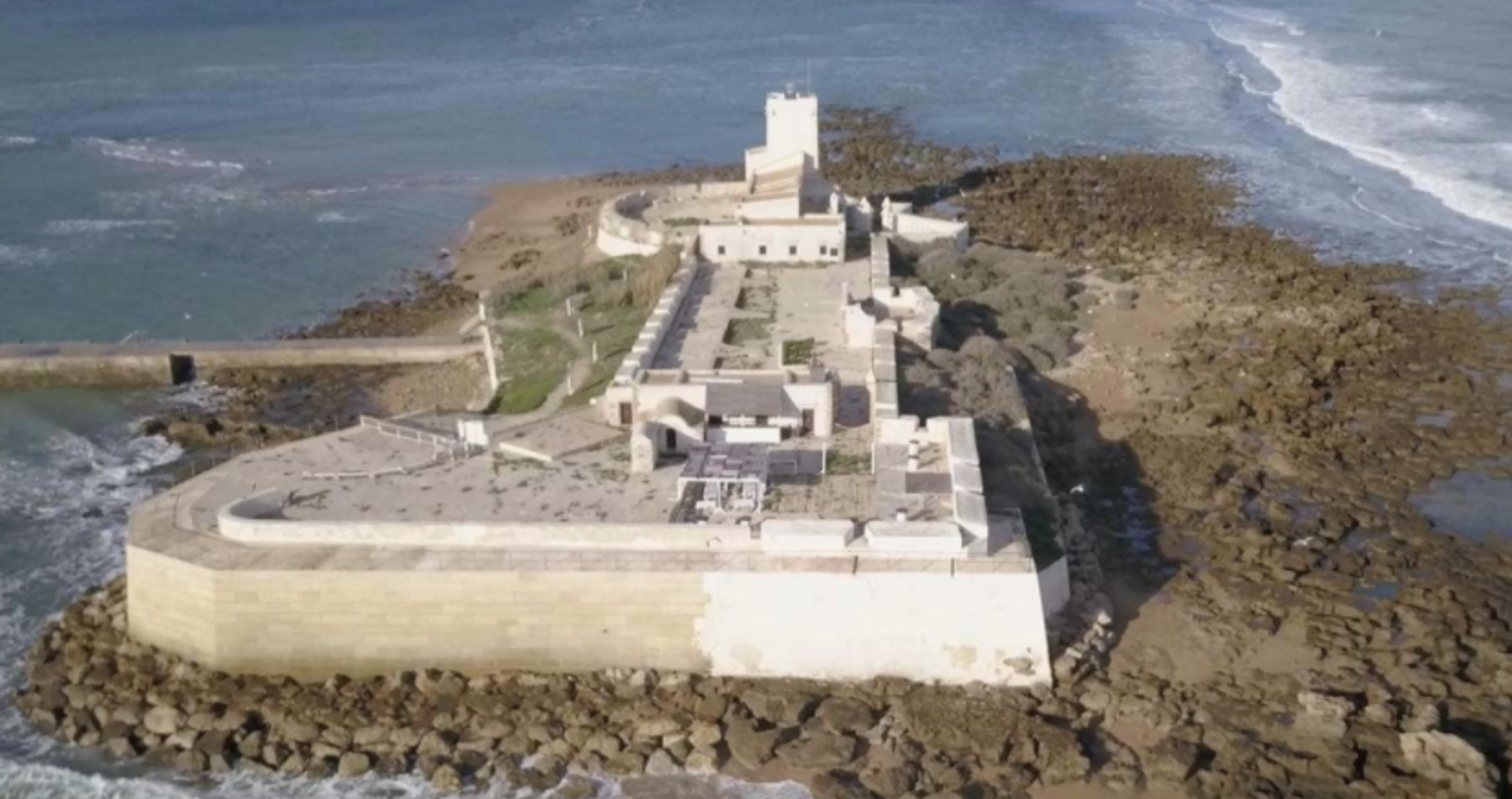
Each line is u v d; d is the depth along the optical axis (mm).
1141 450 61906
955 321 72688
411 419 60844
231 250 98688
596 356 67062
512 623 45750
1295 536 54250
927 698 44312
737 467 49469
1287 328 74750
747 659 45656
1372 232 92000
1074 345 73188
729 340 65375
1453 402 65938
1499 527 54906
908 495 48656
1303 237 91562
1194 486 58312
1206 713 43625
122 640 48250
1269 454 61344
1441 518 55750
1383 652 46625
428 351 76438
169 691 45594
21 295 89250
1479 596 49688
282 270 94312
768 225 77125
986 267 81875
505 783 41500
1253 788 40250
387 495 50594
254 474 52906
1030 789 40719
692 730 42875
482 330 76500
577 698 44750
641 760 42031
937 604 45031
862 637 45344
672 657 45812
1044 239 91688
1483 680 44938
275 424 68938
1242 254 87312
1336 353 71312
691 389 55312
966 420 53500
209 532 48250
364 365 76625
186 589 46344
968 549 45500
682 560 45625
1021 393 64062
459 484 51531
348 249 98812
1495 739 42094
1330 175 105938
